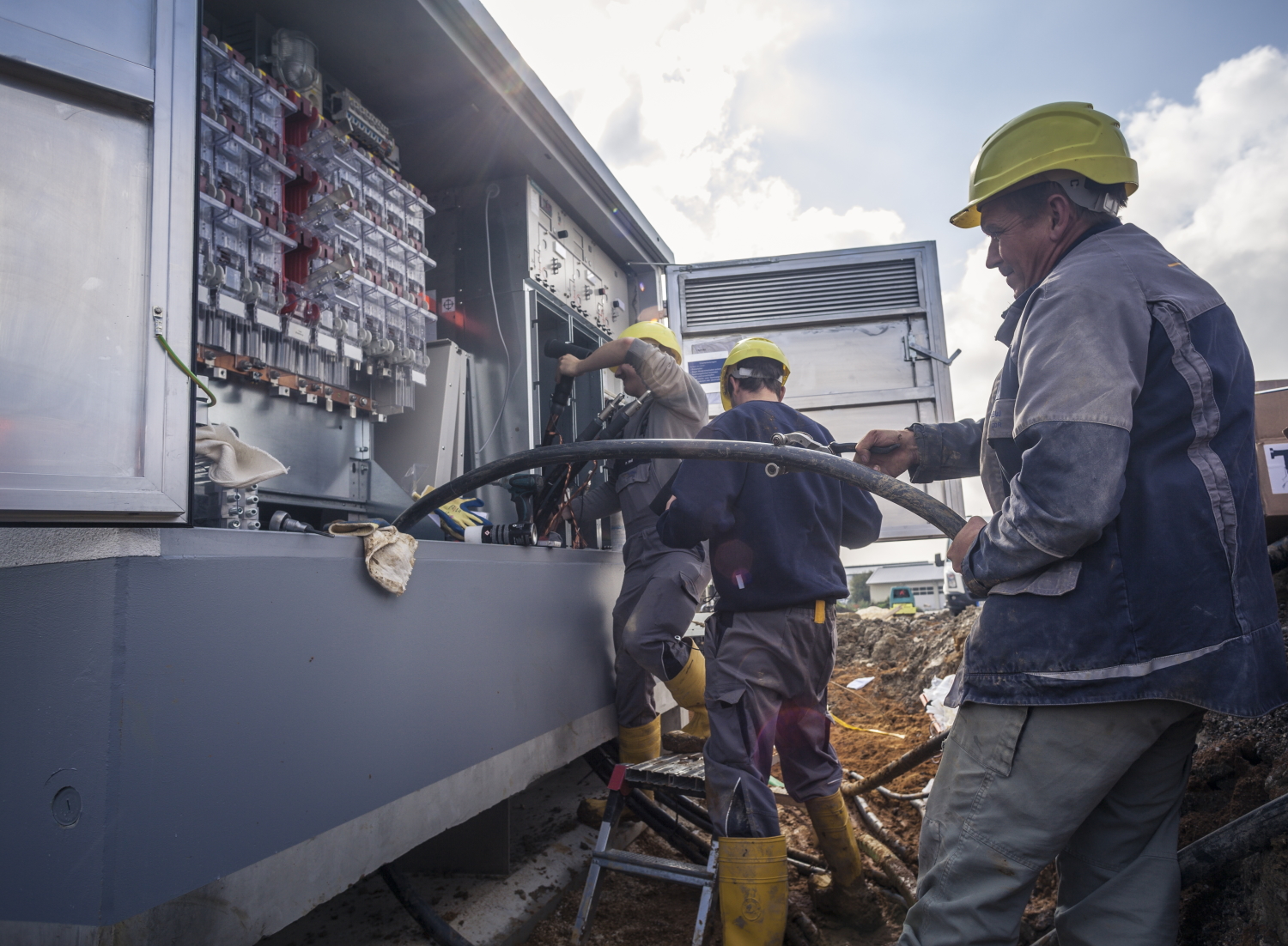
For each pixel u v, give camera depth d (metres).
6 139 1.06
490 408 3.62
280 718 1.25
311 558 1.34
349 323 2.50
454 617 1.76
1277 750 1.66
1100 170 1.18
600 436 2.80
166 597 1.07
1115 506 0.99
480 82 3.05
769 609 1.99
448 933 1.92
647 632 2.41
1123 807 1.19
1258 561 1.06
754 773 1.92
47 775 1.01
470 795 1.76
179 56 1.21
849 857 2.20
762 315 4.86
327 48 2.85
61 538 1.03
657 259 4.96
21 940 1.00
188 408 1.15
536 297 3.75
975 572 1.14
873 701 5.80
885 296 4.80
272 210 2.23
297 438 2.37
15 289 1.04
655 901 2.38
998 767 1.11
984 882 1.11
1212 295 1.12
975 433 1.63
